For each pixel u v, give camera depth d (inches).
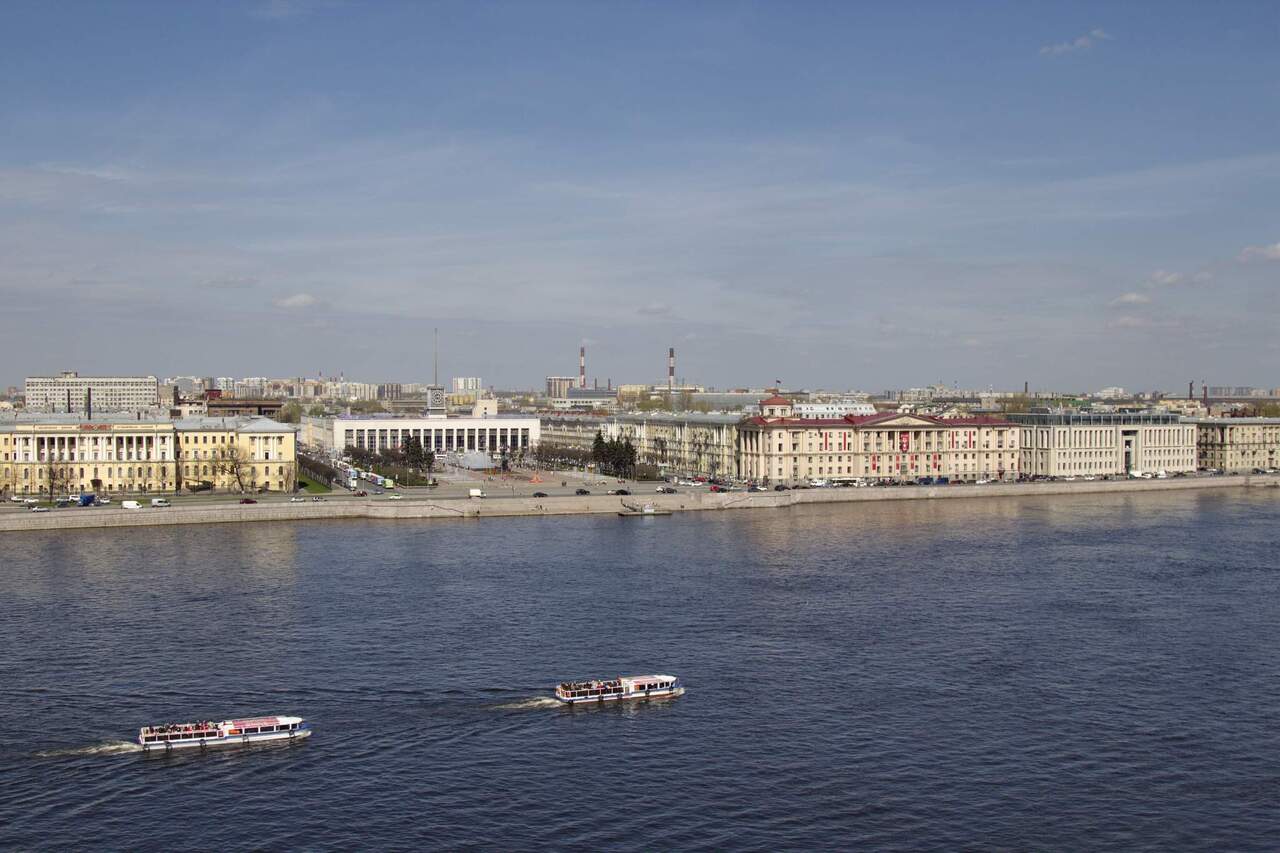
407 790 5260.8
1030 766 5536.4
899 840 4798.2
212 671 6884.8
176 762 5551.2
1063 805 5123.0
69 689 6550.2
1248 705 6387.8
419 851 4697.3
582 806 5103.3
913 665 7076.8
